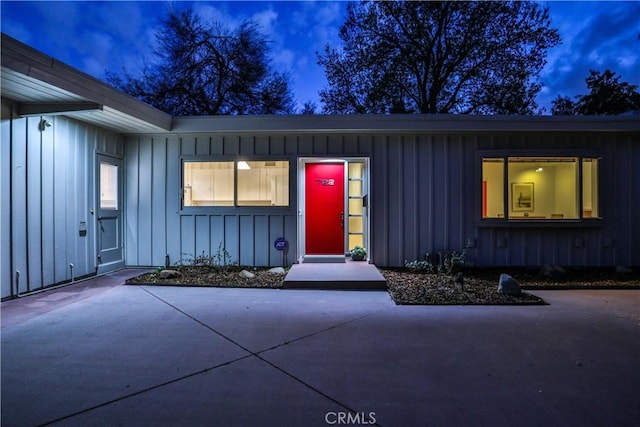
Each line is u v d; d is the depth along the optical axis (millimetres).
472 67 12867
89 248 6043
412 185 6809
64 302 4523
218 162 6988
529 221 6660
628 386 2428
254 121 6441
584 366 2736
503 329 3570
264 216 6895
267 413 2115
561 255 6812
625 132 6598
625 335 3404
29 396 2295
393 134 6789
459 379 2533
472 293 4906
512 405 2197
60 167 5410
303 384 2465
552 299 4723
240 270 6484
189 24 13812
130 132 6691
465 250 6785
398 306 4387
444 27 12992
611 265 6773
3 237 4531
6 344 3156
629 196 6754
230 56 14047
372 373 2627
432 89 13320
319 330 3545
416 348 3094
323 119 6379
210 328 3588
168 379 2531
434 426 1987
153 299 4684
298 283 5301
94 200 6152
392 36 13211
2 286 4535
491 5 12141
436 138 6812
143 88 13977
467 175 6785
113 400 2252
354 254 7062
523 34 12016
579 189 6668
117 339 3285
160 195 6973
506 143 6762
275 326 3654
